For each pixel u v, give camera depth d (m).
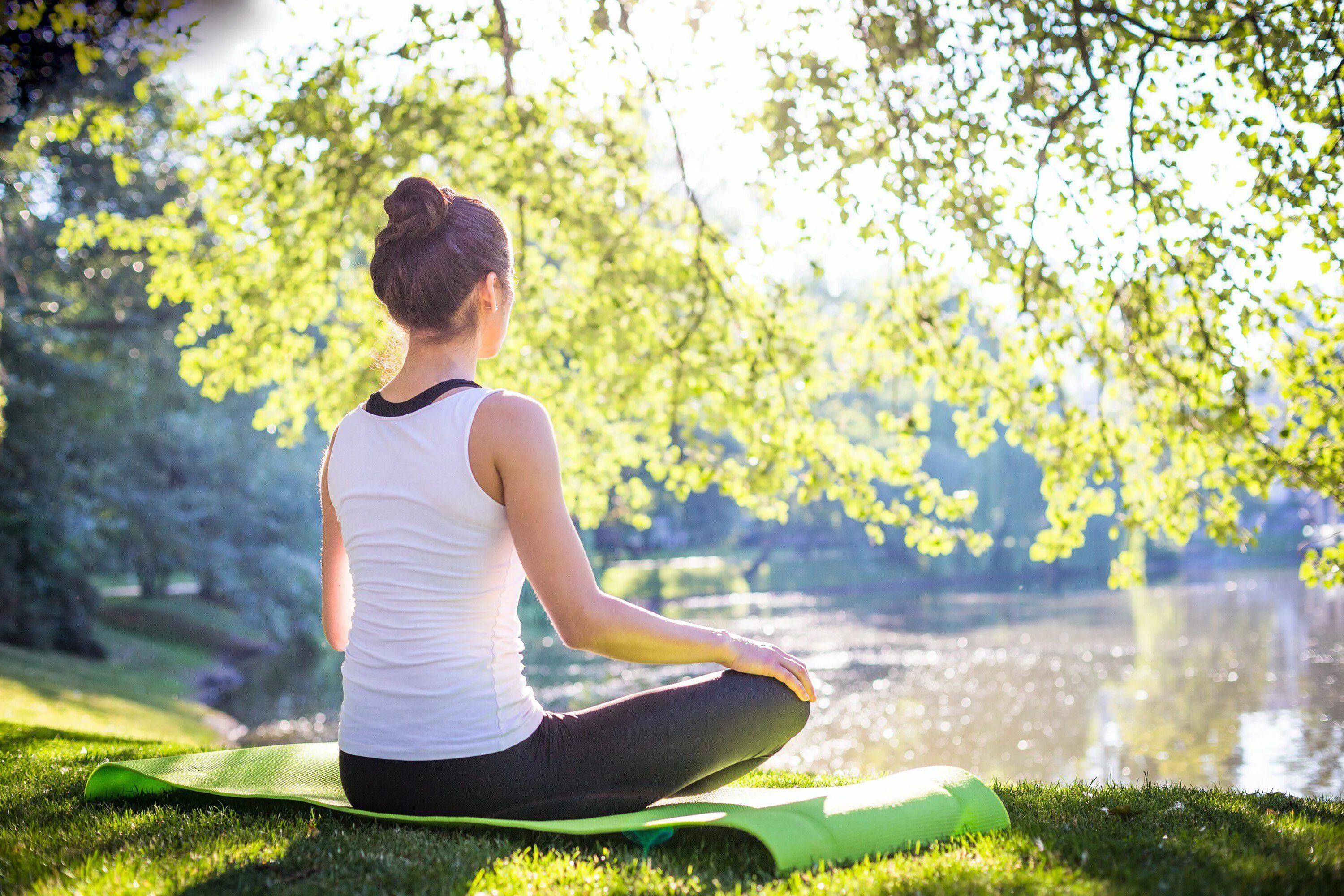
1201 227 6.04
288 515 24.48
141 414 21.81
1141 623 28.38
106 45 7.13
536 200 8.41
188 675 21.39
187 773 2.74
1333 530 6.11
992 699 17.77
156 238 8.59
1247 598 34.69
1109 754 13.20
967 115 6.77
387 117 8.26
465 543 1.93
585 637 1.91
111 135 7.57
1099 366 6.97
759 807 2.21
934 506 7.48
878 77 7.11
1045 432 7.24
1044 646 24.48
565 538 1.90
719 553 58.59
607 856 1.99
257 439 23.70
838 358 8.04
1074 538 7.20
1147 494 7.06
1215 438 6.51
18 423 18.34
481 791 1.99
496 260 2.06
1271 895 1.78
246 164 8.46
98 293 18.48
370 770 2.03
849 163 7.14
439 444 1.92
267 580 23.33
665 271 8.30
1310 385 5.97
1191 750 13.20
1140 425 7.16
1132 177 6.18
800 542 59.59
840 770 12.67
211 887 1.86
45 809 2.70
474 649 1.97
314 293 8.87
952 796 2.33
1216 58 5.54
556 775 2.03
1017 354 7.37
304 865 1.96
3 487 18.97
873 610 36.97
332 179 8.31
